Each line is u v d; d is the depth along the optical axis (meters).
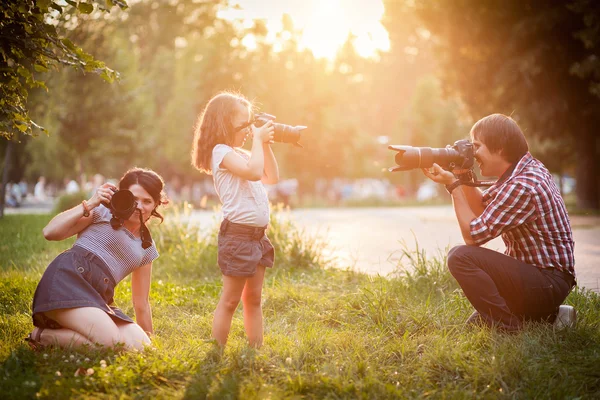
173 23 35.72
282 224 8.68
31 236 10.68
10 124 4.60
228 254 3.68
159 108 36.72
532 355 3.49
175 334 4.26
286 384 3.14
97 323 3.54
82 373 3.21
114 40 19.31
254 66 31.50
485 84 20.25
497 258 3.99
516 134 4.13
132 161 30.44
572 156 28.58
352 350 3.71
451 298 4.99
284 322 4.75
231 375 3.22
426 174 4.09
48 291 3.58
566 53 18.05
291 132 3.82
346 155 36.72
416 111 40.31
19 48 4.29
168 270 7.90
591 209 22.89
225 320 3.79
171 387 3.09
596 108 19.53
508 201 3.94
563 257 4.00
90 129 20.39
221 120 3.82
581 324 4.02
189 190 40.50
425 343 3.87
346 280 6.64
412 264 6.14
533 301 3.96
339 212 26.69
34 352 3.57
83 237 3.84
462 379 3.27
